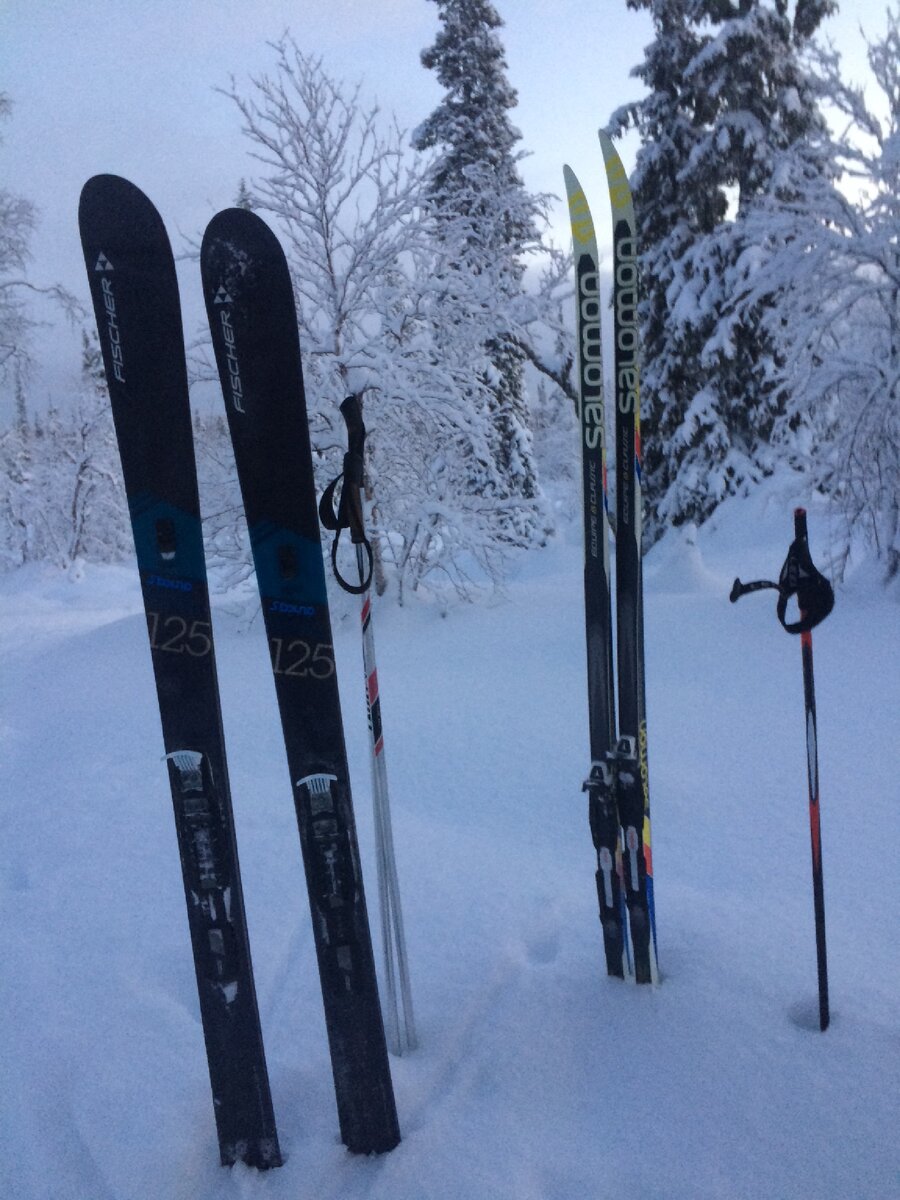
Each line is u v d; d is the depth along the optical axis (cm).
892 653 662
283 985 269
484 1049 228
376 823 227
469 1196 181
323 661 194
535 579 1472
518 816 424
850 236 893
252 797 452
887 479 877
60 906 338
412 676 729
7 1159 205
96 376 2144
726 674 654
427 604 1023
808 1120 191
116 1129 210
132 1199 190
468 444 1054
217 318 195
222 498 1005
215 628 1025
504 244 1108
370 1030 194
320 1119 210
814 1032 217
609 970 246
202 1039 245
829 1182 176
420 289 980
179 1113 214
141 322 195
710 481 1527
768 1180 179
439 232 1009
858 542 1126
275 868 359
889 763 455
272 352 194
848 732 508
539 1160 190
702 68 1484
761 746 495
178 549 195
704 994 235
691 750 497
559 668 712
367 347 952
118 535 2309
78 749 586
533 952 280
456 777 483
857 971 248
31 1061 239
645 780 236
